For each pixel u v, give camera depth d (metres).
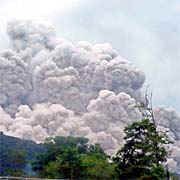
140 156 98.12
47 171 121.75
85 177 117.44
